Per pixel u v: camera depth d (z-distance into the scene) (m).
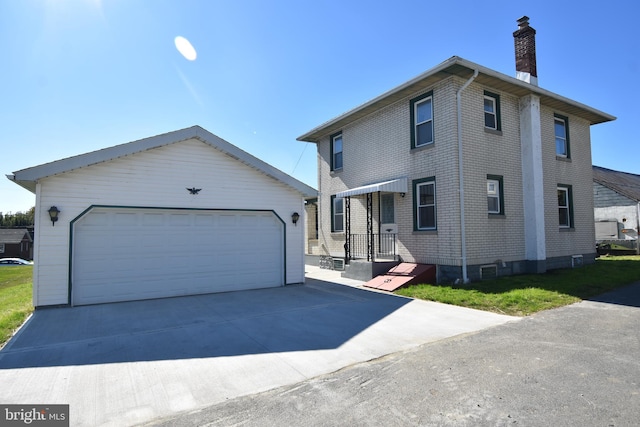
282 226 11.81
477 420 3.40
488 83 11.73
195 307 8.59
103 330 6.65
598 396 3.81
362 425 3.36
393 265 12.60
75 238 8.95
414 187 12.34
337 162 16.44
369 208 14.12
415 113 12.49
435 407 3.66
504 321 6.98
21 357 5.24
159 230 9.99
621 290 9.87
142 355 5.31
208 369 4.76
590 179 15.29
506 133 12.36
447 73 11.00
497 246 11.69
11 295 11.73
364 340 5.92
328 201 16.81
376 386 4.18
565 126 14.54
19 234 58.69
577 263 14.21
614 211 22.16
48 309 8.47
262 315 7.74
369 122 14.41
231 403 3.85
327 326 6.82
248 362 5.00
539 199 12.41
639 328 6.30
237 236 11.10
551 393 3.90
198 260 10.48
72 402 3.88
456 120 11.07
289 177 11.70
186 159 10.38
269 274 11.55
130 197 9.59
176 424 3.44
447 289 9.86
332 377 4.48
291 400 3.89
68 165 8.64
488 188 11.83
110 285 9.30
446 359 4.98
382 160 13.69
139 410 3.71
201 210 10.54
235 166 11.09
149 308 8.52
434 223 11.69
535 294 8.90
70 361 5.07
